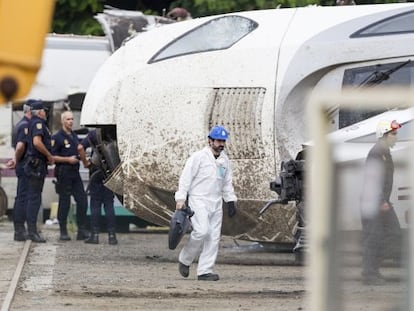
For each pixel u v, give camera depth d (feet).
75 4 299.99
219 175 155.74
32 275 161.48
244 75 177.78
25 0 59.57
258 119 175.94
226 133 155.84
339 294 57.93
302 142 174.70
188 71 182.39
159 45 187.62
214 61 180.55
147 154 185.57
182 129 181.88
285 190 149.59
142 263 182.60
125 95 187.73
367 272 58.59
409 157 58.18
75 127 269.23
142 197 189.78
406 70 168.96
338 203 57.11
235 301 134.82
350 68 171.63
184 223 153.79
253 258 193.77
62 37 270.26
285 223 178.09
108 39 264.31
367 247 58.54
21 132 211.00
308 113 55.93
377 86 169.17
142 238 238.07
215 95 180.04
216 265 181.37
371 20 173.27
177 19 256.11
